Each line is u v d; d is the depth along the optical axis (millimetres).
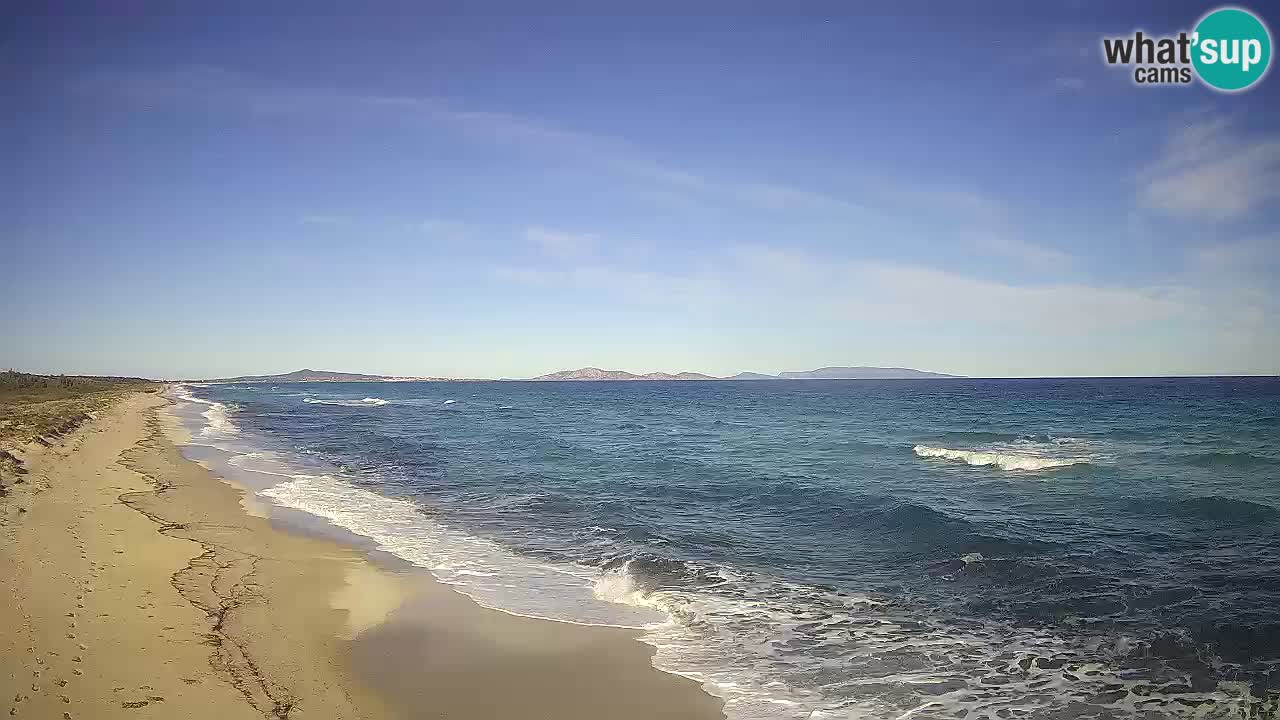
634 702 6523
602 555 11625
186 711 5656
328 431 35875
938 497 15359
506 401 81750
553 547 12219
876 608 8945
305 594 9414
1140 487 15953
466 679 6961
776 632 8234
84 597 8133
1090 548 10977
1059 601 8844
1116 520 12797
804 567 10719
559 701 6531
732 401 78062
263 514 14727
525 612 8977
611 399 88812
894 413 47438
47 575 8805
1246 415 38406
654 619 8719
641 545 12000
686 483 18109
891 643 7852
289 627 8086
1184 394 72125
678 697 6621
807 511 14461
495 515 14805
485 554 11781
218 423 41000
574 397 98000
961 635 8016
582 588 9984
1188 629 7789
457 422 43125
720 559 11188
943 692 6656
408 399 86500
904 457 22891
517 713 6266
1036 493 15680
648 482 18359
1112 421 35938
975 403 60438
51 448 20531
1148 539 11430
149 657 6641
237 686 6305
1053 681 6816
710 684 6895
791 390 132125
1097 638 7734
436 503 16125
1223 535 11555
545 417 48625
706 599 9359
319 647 7605
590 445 28141
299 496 16969
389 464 22750
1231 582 9211
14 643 6543
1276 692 6430
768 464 21547
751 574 10406
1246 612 8156
